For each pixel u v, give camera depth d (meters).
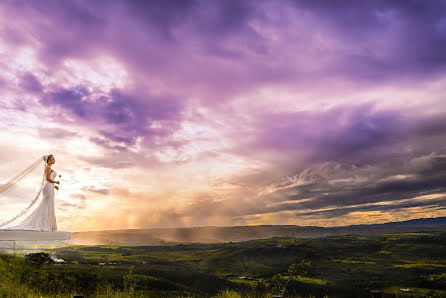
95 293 9.75
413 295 83.06
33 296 9.85
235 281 123.69
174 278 126.44
